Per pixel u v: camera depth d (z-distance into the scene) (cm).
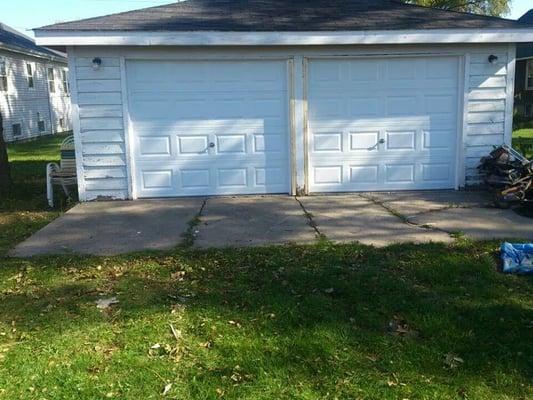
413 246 598
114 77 877
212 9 962
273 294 462
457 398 313
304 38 852
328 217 755
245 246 618
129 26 845
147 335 393
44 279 520
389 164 938
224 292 473
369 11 963
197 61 892
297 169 920
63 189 984
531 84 2789
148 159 912
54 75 2836
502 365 346
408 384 327
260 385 327
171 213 802
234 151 919
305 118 912
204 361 356
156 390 324
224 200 889
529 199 782
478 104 922
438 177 945
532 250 527
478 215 752
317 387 324
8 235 705
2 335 398
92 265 561
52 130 2789
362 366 347
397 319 415
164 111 902
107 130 892
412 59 910
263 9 966
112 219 772
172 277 519
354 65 907
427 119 927
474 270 518
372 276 501
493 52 909
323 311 427
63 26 832
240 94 905
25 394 321
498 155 833
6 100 2178
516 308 430
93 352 369
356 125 923
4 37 2258
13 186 1034
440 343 375
